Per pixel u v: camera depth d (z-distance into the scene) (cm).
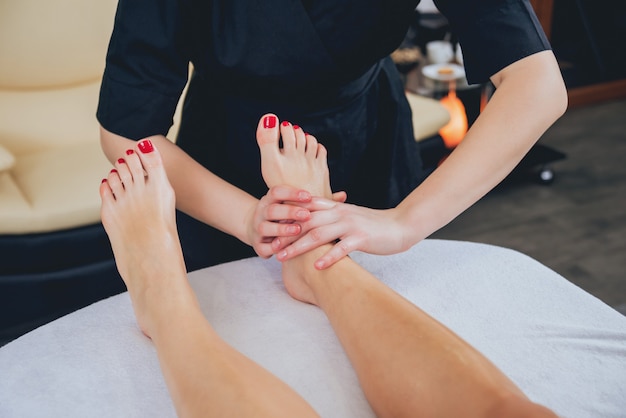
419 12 301
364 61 107
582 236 224
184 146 127
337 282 94
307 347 93
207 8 100
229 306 102
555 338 94
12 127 195
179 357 82
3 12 189
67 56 199
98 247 178
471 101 264
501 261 111
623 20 337
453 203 99
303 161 108
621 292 195
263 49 101
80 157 192
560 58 336
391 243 99
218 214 107
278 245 101
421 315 84
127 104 102
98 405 84
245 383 75
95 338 96
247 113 115
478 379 71
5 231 168
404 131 135
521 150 98
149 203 102
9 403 86
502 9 97
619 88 341
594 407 83
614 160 277
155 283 94
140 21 97
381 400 78
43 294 178
